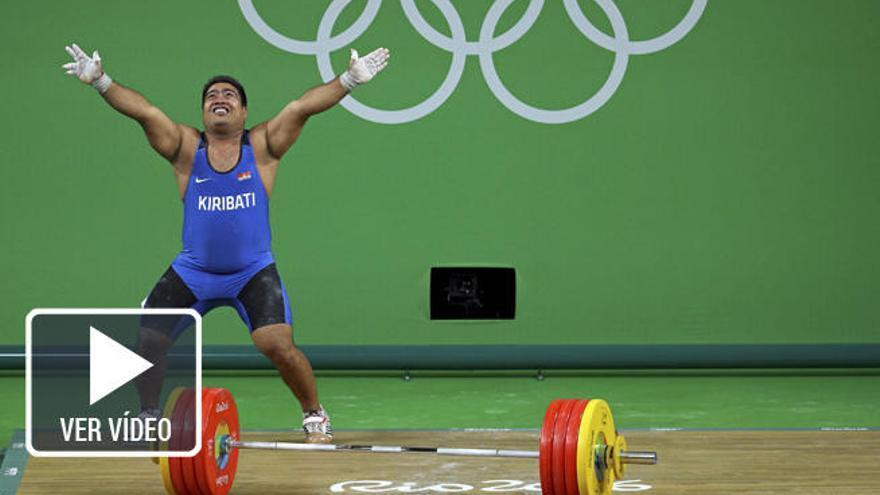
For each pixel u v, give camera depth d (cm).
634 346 2573
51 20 2581
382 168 2620
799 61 2644
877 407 2352
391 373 2639
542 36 2622
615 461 1475
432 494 1582
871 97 2650
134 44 2586
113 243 2608
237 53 2594
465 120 2625
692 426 2170
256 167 1870
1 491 1598
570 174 2636
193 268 1880
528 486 1622
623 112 2636
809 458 1770
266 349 1845
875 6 2644
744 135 2642
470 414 2281
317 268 2620
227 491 1566
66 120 2592
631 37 2627
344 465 1744
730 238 2653
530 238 2638
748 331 2659
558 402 1445
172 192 2609
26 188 2594
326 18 2595
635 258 2645
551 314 2642
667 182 2642
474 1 2612
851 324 2667
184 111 2592
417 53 2614
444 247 2630
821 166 2653
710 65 2634
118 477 1672
